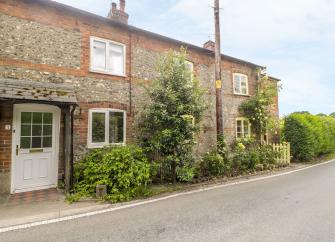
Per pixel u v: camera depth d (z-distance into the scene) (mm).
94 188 6266
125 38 9289
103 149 7785
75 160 7680
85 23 8289
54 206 5508
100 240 3805
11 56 6797
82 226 4383
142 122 8992
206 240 3768
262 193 6664
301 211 5109
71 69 7844
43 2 7324
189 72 7969
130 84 9250
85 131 7965
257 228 4223
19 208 5359
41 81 7230
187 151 7840
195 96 7777
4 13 6785
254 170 10008
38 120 7148
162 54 9922
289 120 14234
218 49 9742
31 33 7176
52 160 7309
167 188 7168
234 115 13477
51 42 7523
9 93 5773
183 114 7562
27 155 6879
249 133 13930
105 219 4727
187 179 7625
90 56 8312
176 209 5305
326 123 17406
